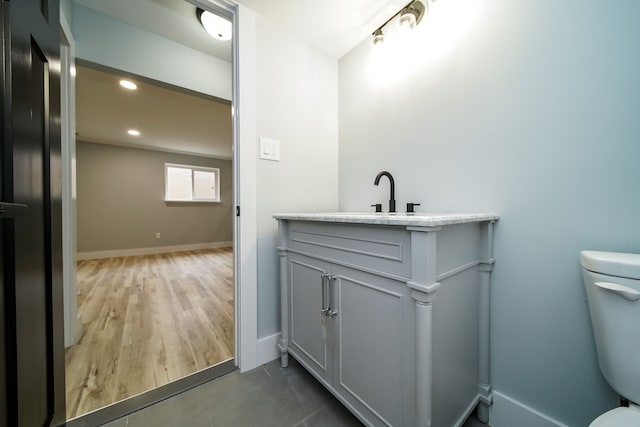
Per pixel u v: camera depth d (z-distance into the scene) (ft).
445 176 3.73
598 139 2.46
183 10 4.98
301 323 3.90
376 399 2.67
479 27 3.34
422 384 2.19
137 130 12.82
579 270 2.59
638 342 1.95
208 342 5.25
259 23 4.45
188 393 3.73
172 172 18.16
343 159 5.55
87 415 3.30
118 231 15.90
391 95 4.53
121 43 5.24
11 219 1.81
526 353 2.96
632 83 2.28
